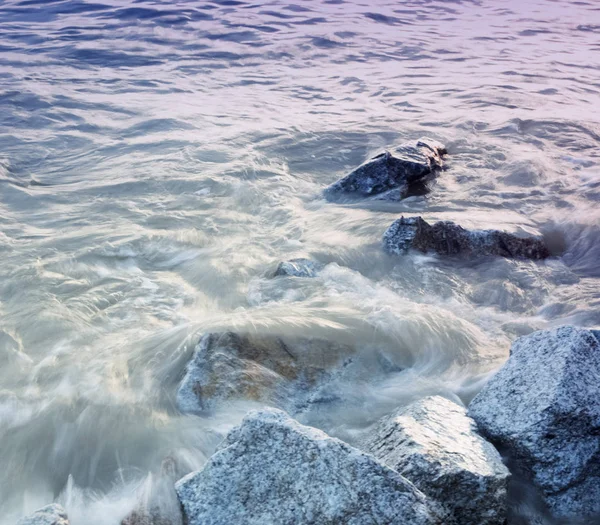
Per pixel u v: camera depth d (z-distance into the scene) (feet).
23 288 12.58
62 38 38.86
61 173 19.57
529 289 12.78
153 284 12.93
